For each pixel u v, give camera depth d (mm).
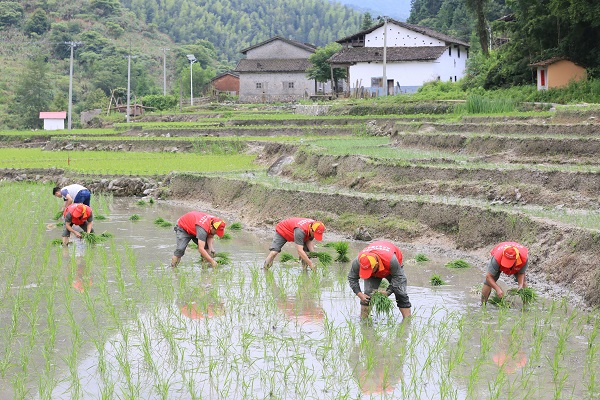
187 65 118688
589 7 41281
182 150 46500
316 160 29094
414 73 66938
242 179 27906
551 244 15234
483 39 58406
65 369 10133
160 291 14344
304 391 9297
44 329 11844
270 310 12961
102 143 50594
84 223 20109
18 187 33219
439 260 17328
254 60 89188
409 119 45000
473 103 41938
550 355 10414
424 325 11891
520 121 34594
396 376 9789
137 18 169625
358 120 50031
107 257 17969
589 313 12367
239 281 15039
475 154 27953
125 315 12648
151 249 19219
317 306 13328
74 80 117125
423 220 19609
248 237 21391
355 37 71688
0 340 11344
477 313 12609
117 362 10344
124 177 33594
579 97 40219
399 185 23438
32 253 18031
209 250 16953
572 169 20453
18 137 60375
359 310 13031
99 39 132000
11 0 146875
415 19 110688
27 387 9523
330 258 16938
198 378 9750
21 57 125000
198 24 184250
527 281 14742
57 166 38406
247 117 60031
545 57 46000
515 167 21719
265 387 9438
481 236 17734
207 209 27891
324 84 85750
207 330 11547
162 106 92500
